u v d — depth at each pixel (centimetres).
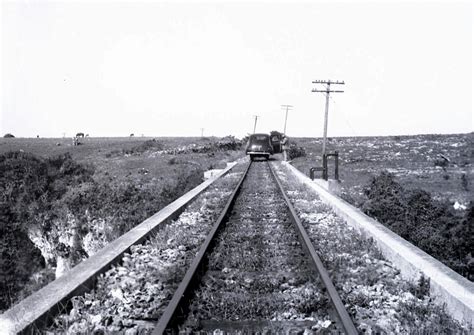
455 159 5588
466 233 1435
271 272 689
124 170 5062
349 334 429
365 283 641
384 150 7225
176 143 8462
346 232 1005
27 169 3428
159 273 683
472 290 545
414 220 1616
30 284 2750
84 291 589
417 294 602
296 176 2545
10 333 418
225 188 1919
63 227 2964
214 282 634
